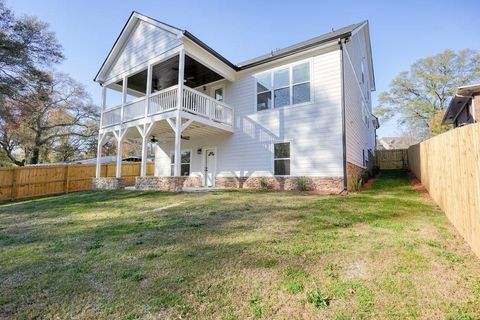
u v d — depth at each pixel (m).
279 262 3.03
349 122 10.02
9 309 2.27
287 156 10.10
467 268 2.79
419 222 4.73
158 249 3.60
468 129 3.59
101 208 6.96
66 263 3.23
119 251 3.58
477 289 2.35
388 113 28.64
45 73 16.75
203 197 7.89
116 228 4.83
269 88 10.88
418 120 27.08
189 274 2.80
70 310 2.23
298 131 9.91
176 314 2.12
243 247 3.56
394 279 2.57
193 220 5.15
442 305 2.13
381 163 18.16
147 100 10.65
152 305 2.25
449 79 24.91
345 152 8.91
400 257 3.11
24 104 16.72
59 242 4.12
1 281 2.79
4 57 14.44
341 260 3.05
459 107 13.42
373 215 5.28
